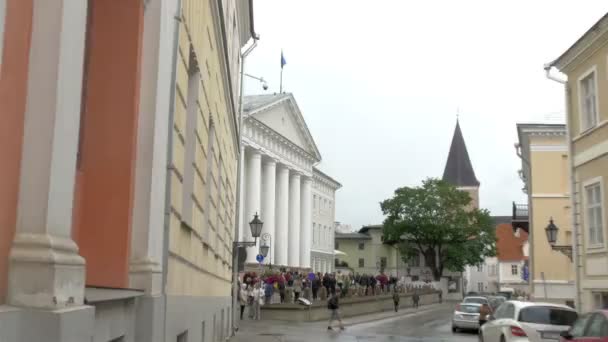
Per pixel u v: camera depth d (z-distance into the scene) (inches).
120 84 283.1
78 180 267.6
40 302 161.9
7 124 157.6
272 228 2662.4
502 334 668.7
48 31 170.2
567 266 1497.3
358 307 1811.0
